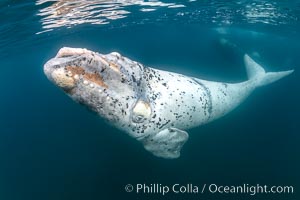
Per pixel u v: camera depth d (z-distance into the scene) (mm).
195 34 24391
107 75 5113
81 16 12812
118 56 5500
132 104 5555
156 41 31000
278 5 11125
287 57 26016
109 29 18328
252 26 16734
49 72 4566
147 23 17359
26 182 11141
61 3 10156
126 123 5746
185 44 34125
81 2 10586
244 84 9234
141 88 5762
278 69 19547
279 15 12812
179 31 22469
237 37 21000
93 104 5188
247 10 12461
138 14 13766
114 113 5469
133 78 5578
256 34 19438
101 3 11094
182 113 6484
